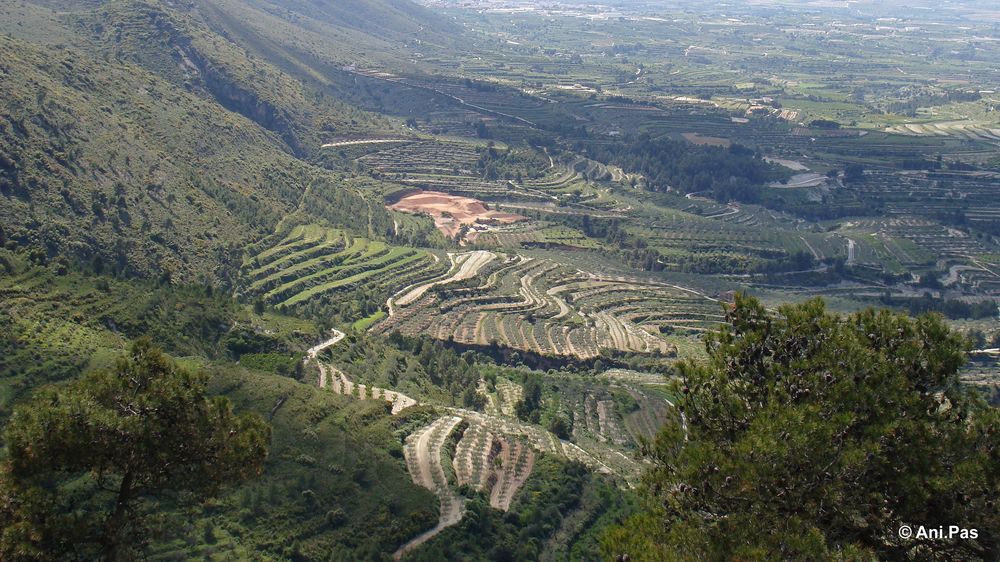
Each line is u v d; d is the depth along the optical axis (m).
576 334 176.00
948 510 39.53
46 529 41.84
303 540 79.62
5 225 137.00
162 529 47.22
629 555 40.66
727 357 48.12
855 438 41.62
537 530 90.38
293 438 94.56
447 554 81.81
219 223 184.12
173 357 111.31
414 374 137.62
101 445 42.53
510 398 139.62
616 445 128.50
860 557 37.09
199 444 45.53
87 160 165.12
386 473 91.94
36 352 99.00
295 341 132.88
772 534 38.59
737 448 41.81
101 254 147.62
